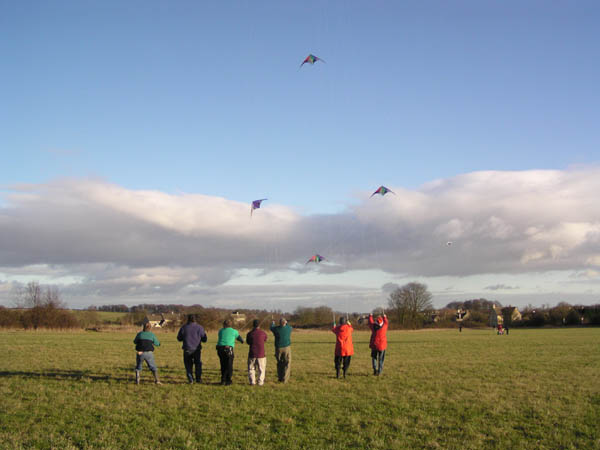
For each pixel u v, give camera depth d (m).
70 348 28.44
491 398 12.49
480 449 8.32
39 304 66.00
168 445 8.48
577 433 9.28
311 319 74.06
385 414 10.77
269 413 10.84
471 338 45.53
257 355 14.73
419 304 87.50
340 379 15.93
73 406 11.63
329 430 9.45
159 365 19.97
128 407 11.49
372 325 17.02
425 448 8.34
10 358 22.22
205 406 11.62
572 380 15.53
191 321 15.42
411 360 22.08
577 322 93.81
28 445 8.48
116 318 76.50
